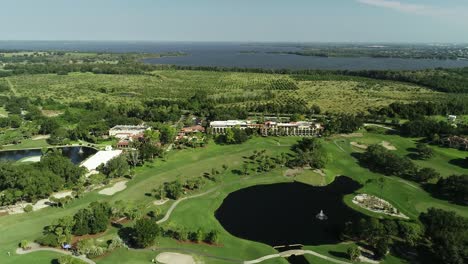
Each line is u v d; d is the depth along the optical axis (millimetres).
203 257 148375
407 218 180000
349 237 164375
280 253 153000
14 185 191875
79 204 190375
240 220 179750
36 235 161125
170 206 190125
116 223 172375
